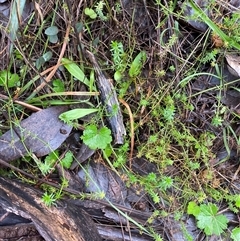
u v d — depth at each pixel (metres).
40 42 0.33
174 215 0.35
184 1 0.33
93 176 0.34
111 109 0.33
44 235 0.30
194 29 0.35
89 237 0.31
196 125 0.36
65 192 0.32
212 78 0.36
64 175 0.33
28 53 0.33
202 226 0.34
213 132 0.36
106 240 0.34
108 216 0.34
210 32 0.34
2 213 0.31
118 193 0.34
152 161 0.35
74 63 0.32
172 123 0.34
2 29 0.32
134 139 0.35
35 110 0.33
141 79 0.34
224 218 0.35
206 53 0.35
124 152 0.34
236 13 0.34
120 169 0.34
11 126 0.31
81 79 0.32
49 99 0.33
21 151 0.31
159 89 0.34
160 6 0.34
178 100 0.35
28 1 0.33
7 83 0.31
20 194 0.30
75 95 0.33
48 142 0.32
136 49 0.34
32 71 0.33
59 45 0.33
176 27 0.34
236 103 0.36
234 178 0.36
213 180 0.36
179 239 0.35
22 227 0.32
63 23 0.33
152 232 0.34
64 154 0.33
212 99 0.36
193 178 0.35
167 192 0.35
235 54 0.34
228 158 0.36
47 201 0.30
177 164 0.35
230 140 0.36
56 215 0.30
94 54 0.33
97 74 0.33
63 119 0.32
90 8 0.33
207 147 0.36
